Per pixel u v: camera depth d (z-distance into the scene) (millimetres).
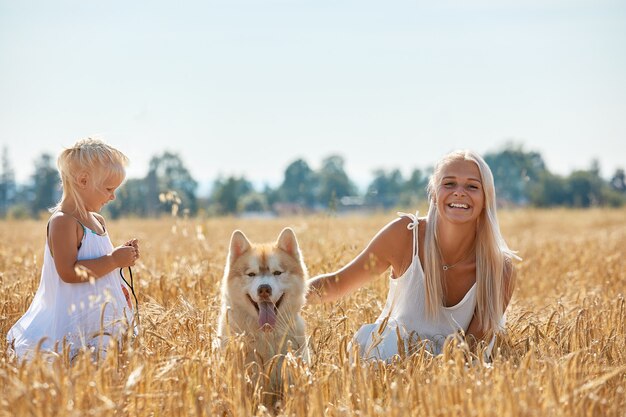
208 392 4461
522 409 3975
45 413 3850
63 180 5652
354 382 4688
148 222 21953
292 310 6082
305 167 108375
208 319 6117
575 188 78812
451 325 6074
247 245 6141
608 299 8047
